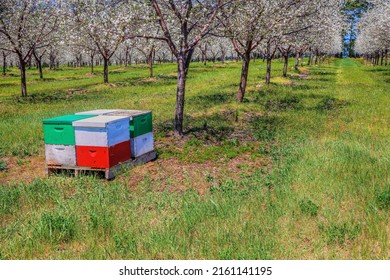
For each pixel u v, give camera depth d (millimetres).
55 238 5637
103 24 11820
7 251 5234
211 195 7242
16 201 7176
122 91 27719
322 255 4992
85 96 24812
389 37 33281
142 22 11914
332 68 57562
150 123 9992
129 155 9250
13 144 11438
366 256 4941
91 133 8352
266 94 23000
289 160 9445
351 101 20594
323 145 10750
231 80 32812
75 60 90062
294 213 6262
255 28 15867
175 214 6406
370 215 6031
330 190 7172
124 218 6191
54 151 8766
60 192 7602
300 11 17438
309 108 18297
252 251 5008
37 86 34031
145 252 5145
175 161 9922
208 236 5477
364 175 7887
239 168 9414
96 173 8523
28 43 24438
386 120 15102
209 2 12062
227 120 15148
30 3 22531
